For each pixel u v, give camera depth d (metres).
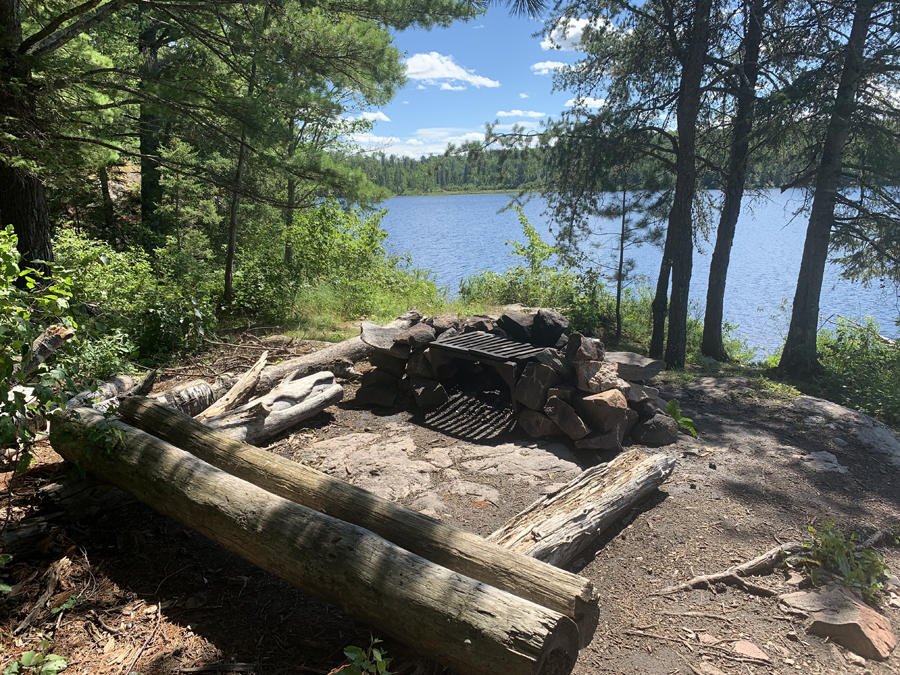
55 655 2.64
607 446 5.54
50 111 7.51
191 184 15.73
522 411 5.92
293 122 13.91
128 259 11.59
